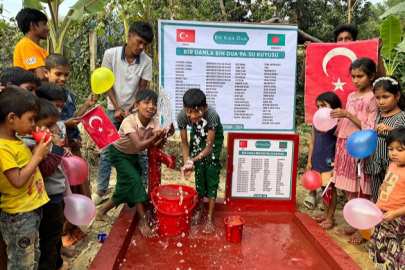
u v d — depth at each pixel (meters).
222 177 5.60
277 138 3.84
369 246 3.23
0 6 6.38
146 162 4.35
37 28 3.70
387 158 3.13
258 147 3.86
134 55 4.10
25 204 2.23
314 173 3.80
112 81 3.09
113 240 2.99
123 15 6.67
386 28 5.65
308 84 4.14
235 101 3.87
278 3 16.44
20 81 2.52
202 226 3.54
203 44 3.74
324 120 3.29
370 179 3.36
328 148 3.97
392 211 2.53
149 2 7.20
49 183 2.56
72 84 10.08
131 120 3.34
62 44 6.09
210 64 3.78
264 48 3.80
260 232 3.46
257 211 3.95
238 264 2.87
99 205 4.37
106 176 4.30
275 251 3.10
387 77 3.06
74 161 2.75
